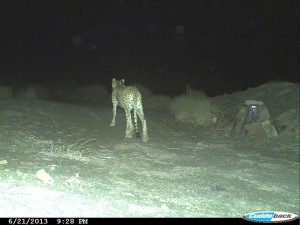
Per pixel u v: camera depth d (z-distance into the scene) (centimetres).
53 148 1082
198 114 1644
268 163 1201
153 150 1202
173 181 952
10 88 2112
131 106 1289
